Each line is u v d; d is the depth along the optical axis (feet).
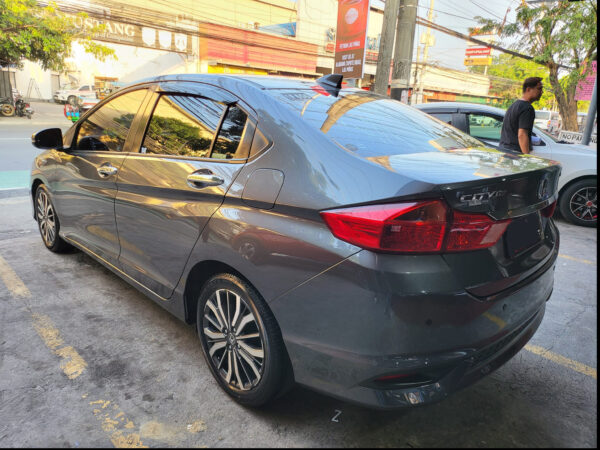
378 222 4.93
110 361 7.93
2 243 13.99
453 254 5.10
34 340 8.55
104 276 11.60
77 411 6.64
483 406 6.89
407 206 4.90
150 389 7.19
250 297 6.27
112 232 9.32
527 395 7.18
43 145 10.78
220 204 6.67
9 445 5.96
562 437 6.24
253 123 6.72
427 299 4.96
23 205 18.65
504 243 5.70
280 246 5.74
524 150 16.39
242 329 6.57
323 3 96.89
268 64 88.89
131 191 8.52
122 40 76.59
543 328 9.50
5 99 71.51
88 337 8.70
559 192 18.70
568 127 55.31
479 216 5.16
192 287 7.59
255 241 6.02
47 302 10.11
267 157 6.28
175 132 8.07
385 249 4.94
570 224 18.72
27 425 6.33
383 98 8.87
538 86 15.94
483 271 5.33
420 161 5.82
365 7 28.99
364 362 5.20
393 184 5.07
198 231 6.91
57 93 101.86
